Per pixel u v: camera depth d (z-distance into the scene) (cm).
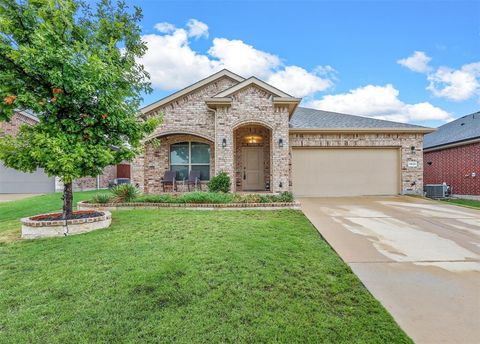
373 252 435
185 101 1191
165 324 237
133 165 1188
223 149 1089
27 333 226
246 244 449
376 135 1257
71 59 490
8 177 1577
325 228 591
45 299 279
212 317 248
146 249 427
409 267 374
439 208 870
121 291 294
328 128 1225
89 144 541
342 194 1266
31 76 503
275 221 629
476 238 514
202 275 332
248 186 1292
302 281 321
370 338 222
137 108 659
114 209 802
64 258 392
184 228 560
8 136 527
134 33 621
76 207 892
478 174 1227
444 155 1442
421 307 271
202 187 1252
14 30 486
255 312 256
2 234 543
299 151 1268
